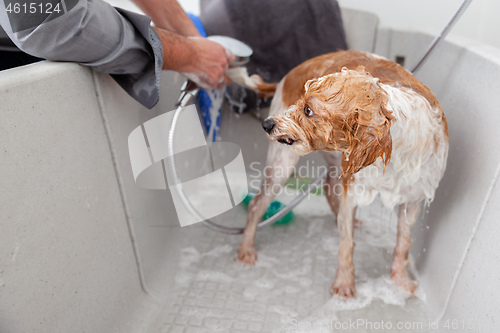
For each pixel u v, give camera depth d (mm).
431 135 1062
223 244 1685
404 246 1339
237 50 1501
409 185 1129
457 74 1400
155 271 1440
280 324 1281
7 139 772
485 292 988
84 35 950
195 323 1286
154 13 1385
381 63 1238
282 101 1403
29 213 826
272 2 1855
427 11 1933
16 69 885
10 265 777
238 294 1417
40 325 859
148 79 1138
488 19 1848
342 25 1925
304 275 1502
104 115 1111
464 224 1161
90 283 1044
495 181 1031
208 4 1907
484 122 1154
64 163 939
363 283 1419
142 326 1256
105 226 1118
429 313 1271
